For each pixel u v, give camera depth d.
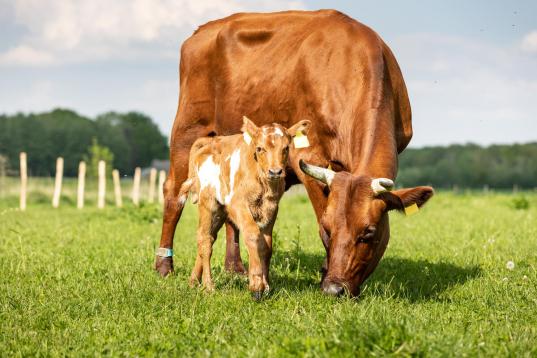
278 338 5.26
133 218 17.50
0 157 41.47
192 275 7.98
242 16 10.09
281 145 6.84
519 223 16.17
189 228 15.50
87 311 6.54
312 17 9.35
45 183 40.16
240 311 6.50
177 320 6.09
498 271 8.96
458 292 7.73
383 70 8.16
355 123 7.87
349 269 6.77
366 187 6.79
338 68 8.41
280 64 9.15
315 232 13.90
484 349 5.04
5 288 7.53
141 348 5.32
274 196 7.14
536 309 6.61
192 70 10.26
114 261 9.71
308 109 8.68
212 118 10.17
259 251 7.32
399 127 8.60
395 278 8.72
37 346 5.46
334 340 4.86
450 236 13.13
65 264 9.45
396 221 16.92
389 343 4.81
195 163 8.06
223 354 5.10
